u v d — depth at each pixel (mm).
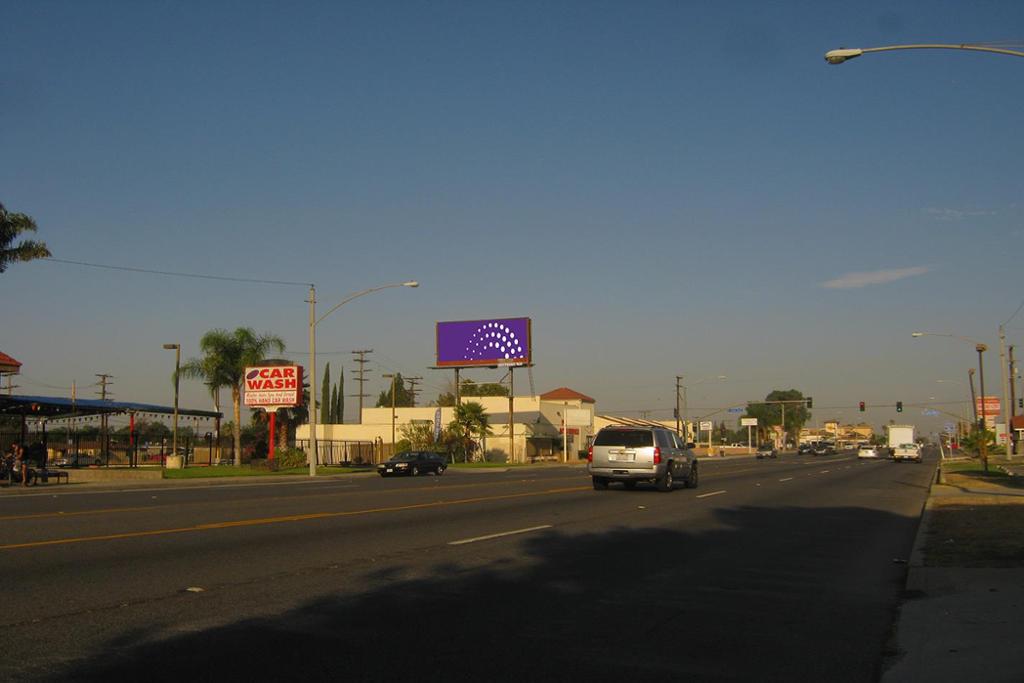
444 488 30312
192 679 7066
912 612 9984
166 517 18578
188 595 10203
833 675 7559
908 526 19156
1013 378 72438
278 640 8266
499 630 8844
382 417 86062
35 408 50156
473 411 73438
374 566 12406
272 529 16469
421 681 7113
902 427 71562
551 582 11492
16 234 43062
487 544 14844
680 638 8727
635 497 25984
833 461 77500
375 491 28672
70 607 9469
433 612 9570
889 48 16328
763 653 8234
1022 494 27016
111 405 51938
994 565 12898
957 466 55531
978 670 7578
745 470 51906
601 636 8719
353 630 8703
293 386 53844
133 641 8141
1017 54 15828
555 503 23375
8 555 12859
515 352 74688
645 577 12047
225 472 47438
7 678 6977
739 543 15789
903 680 7395
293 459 53750
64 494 28531
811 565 13469
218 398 63750
